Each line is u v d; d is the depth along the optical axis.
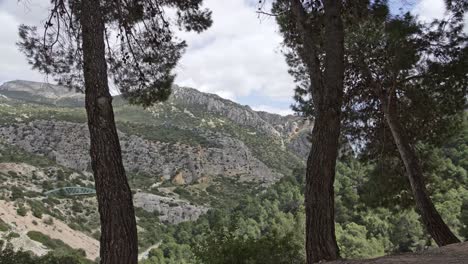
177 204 126.75
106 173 5.26
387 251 50.97
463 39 9.31
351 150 13.21
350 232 49.91
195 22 8.45
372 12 8.33
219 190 156.88
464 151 32.22
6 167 107.94
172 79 8.94
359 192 14.03
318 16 7.98
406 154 10.57
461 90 10.14
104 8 7.48
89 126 5.51
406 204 12.73
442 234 9.84
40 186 105.19
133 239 5.13
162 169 163.38
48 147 156.62
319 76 6.61
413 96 11.41
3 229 58.84
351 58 11.04
